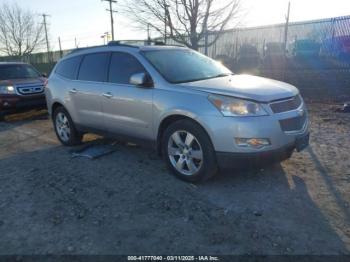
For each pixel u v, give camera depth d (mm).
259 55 12633
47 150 5922
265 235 2922
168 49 5004
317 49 10992
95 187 4086
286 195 3676
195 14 12242
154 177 4309
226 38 13414
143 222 3217
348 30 10375
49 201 3766
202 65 4973
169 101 4016
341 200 3529
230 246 2789
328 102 9914
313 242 2801
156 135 4324
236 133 3492
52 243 2943
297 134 3787
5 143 6641
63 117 6102
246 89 3771
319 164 4586
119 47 4973
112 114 4879
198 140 3799
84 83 5348
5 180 4488
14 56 32688
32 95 9117
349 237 2859
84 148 5758
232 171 4363
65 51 27422
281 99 3736
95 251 2799
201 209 3412
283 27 11867
